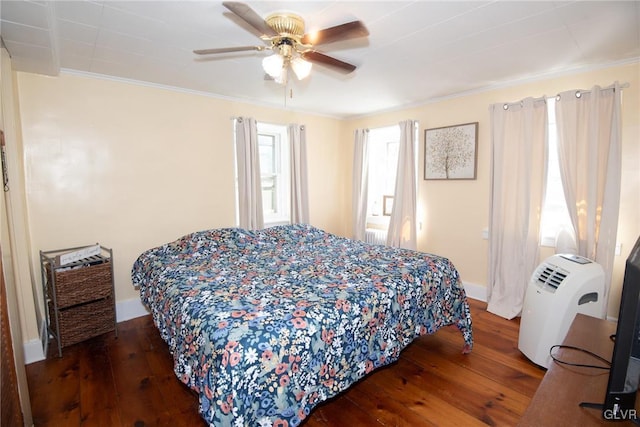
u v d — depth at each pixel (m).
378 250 2.91
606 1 1.72
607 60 2.57
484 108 3.35
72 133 2.73
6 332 1.40
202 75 2.90
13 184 2.21
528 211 2.99
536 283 2.37
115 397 1.99
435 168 3.77
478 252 3.51
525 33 2.11
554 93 2.90
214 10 1.81
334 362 1.63
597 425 0.89
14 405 1.46
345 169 4.89
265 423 1.37
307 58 1.96
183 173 3.36
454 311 2.44
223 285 2.00
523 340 2.42
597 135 2.59
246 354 1.36
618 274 2.64
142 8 1.78
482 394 2.01
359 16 1.87
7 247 1.57
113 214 2.97
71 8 1.76
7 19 1.70
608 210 2.58
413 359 2.41
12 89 2.25
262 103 3.90
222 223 3.66
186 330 1.60
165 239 3.28
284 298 1.78
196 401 1.96
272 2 1.71
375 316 1.86
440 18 1.91
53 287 2.44
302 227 3.56
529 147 2.95
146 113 3.11
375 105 4.03
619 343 0.87
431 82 3.12
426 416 1.84
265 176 4.19
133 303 3.11
